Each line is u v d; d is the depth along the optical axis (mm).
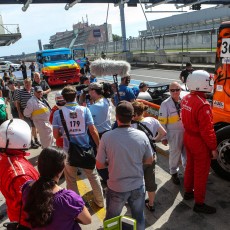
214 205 3932
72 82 18172
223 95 4289
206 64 22266
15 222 2002
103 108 4395
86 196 4422
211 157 3693
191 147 3609
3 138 2117
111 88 5578
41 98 5598
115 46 45281
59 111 3625
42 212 1722
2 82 10734
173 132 4363
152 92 7340
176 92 4230
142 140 2658
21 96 6301
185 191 4121
